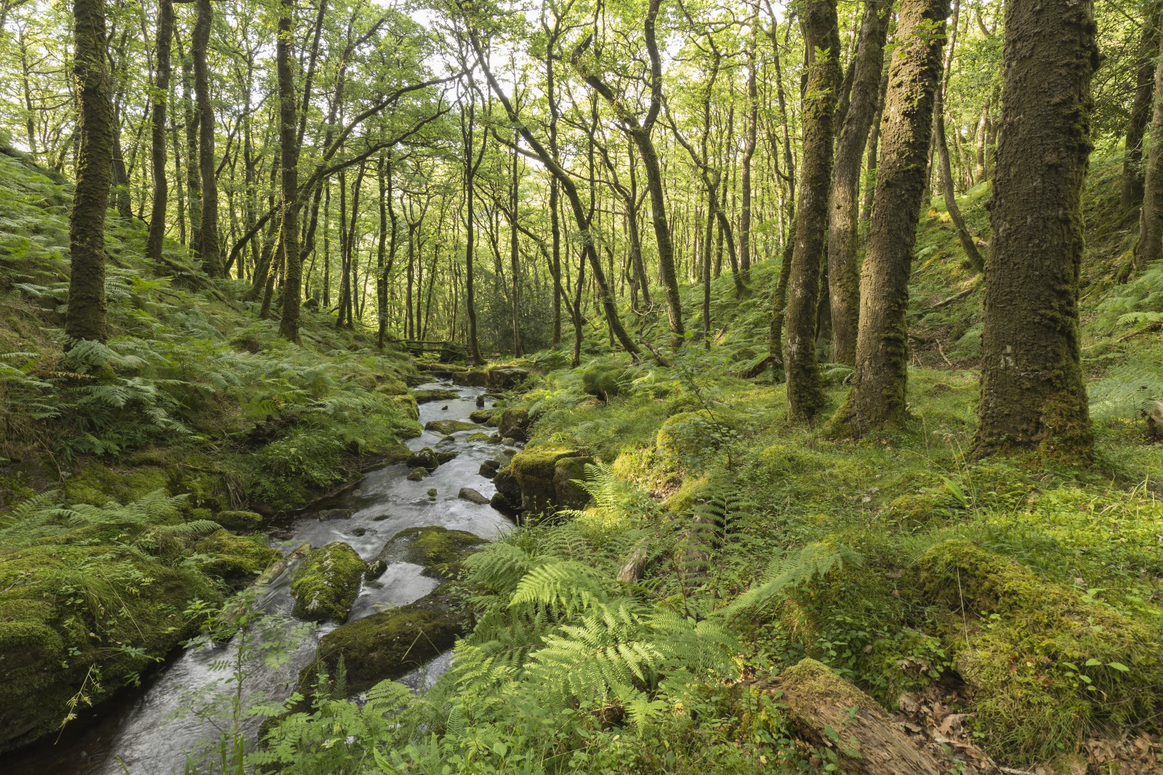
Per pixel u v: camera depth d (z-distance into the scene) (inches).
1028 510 145.6
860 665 115.0
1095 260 448.1
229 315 582.9
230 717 148.8
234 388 383.9
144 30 665.0
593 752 106.0
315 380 458.0
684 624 117.6
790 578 121.0
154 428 306.0
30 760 147.6
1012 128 166.6
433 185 1184.2
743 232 847.7
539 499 320.5
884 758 89.5
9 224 364.2
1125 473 155.6
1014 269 169.0
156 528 231.5
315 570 240.1
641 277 726.5
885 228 232.8
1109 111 458.3
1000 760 92.1
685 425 271.3
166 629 192.1
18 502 227.8
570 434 384.2
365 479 408.8
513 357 1065.5
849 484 195.2
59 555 192.7
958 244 617.3
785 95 681.6
